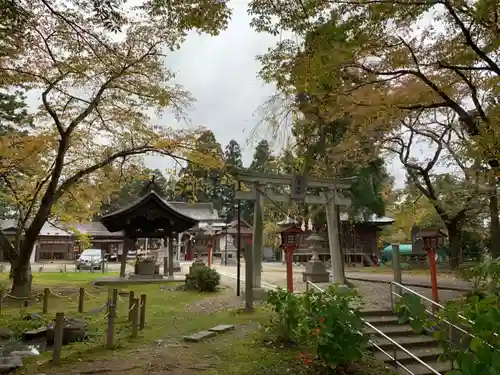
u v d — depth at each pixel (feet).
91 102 48.88
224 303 43.06
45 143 50.16
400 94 26.40
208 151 51.78
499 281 14.83
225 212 180.86
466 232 68.33
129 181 64.54
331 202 52.54
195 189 59.93
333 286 24.22
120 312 38.17
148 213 67.00
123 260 68.08
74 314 37.63
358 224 115.03
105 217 65.62
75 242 116.78
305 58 21.94
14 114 74.08
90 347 25.45
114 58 44.01
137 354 23.94
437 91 26.27
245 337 28.22
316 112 28.68
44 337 28.86
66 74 44.70
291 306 25.31
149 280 64.75
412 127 43.01
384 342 29.63
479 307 12.78
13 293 46.42
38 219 48.01
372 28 23.49
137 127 53.83
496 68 25.07
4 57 37.27
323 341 20.72
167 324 32.63
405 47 26.12
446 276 62.13
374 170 67.92
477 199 43.01
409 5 22.84
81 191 59.93
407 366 26.84
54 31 36.94
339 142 39.81
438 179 48.67
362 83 26.27
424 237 36.99
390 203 76.64
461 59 26.76
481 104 29.30
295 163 38.96
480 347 11.62
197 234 131.54
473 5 23.17
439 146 50.29
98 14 22.02
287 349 25.30
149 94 50.34
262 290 45.62
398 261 41.45
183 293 51.67
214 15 20.22
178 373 20.75
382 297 40.55
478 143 24.64
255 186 48.39
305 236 109.19
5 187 61.72
